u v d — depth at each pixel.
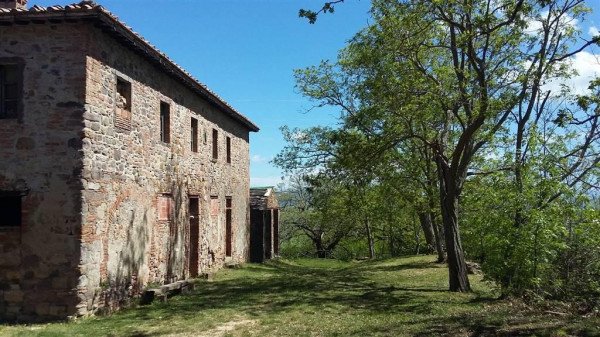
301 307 11.38
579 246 11.02
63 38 9.84
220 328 9.23
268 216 26.88
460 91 12.36
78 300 9.61
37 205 9.73
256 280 16.61
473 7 12.12
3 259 9.74
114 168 10.88
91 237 9.95
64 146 9.73
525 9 11.23
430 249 26.94
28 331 8.63
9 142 9.84
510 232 10.76
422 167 18.31
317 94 20.30
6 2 11.46
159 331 8.91
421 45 13.04
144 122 12.45
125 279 11.41
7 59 9.88
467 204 12.62
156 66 13.05
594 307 10.06
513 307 10.66
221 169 19.48
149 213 12.77
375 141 13.31
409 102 12.66
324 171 15.17
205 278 16.56
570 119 8.23
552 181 10.80
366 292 13.70
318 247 40.78
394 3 12.30
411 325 9.28
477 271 17.44
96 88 10.12
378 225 36.06
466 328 8.73
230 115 20.27
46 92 9.82
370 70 14.36
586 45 11.06
